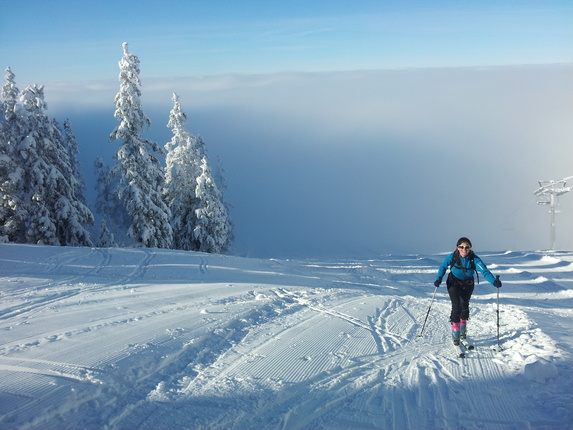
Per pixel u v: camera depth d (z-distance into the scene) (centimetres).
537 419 420
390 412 440
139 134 2531
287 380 509
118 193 2519
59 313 790
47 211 2447
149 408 427
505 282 1603
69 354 555
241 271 1498
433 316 875
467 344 664
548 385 494
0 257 1442
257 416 424
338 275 1709
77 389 447
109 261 1490
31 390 443
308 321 788
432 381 518
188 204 3072
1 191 2391
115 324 712
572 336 698
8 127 2438
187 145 3042
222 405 438
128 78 2458
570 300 1268
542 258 2211
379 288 1391
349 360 587
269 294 1048
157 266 1453
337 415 433
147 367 525
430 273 1928
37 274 1232
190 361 560
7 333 652
